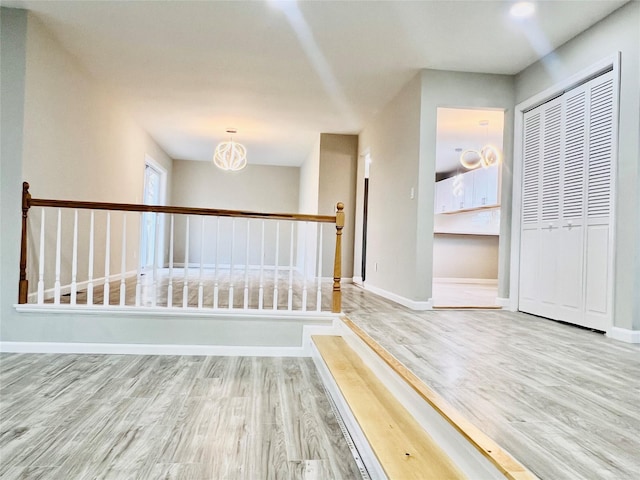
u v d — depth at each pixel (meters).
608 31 3.10
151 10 3.21
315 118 5.86
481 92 4.21
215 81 4.57
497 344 2.72
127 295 4.42
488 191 6.92
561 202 3.60
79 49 3.87
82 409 2.19
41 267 3.22
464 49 3.70
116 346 3.31
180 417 2.12
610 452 1.33
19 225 3.21
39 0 3.08
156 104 5.42
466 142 6.79
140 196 6.68
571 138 3.49
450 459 1.51
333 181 6.69
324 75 4.33
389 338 2.81
